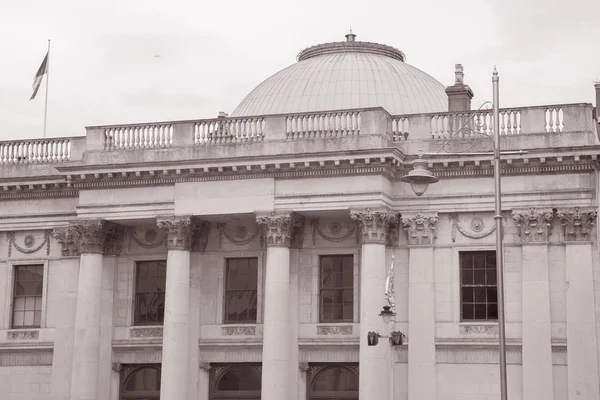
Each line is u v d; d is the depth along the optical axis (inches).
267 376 2420.0
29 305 2768.2
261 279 2571.4
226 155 2534.5
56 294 2728.8
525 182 2417.6
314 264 2539.4
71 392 2581.2
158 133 2628.0
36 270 2780.5
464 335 2417.6
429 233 2465.6
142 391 2640.3
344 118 2491.4
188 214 2532.0
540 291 2377.0
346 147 2445.9
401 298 2466.8
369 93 3006.9
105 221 2615.7
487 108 2682.1
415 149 2491.4
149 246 2669.8
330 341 2488.9
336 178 2445.9
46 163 2778.1
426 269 2453.2
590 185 2378.2
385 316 1939.0
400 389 2429.9
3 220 2787.9
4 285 2778.1
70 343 2682.1
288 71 3193.9
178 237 2536.9
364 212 2406.5
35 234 2778.1
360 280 2491.4
